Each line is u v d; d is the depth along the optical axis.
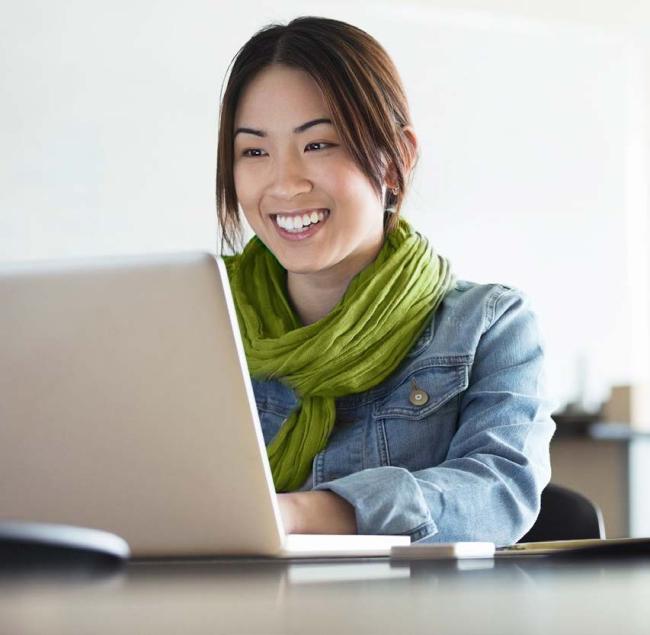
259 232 1.90
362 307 1.86
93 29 4.52
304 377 1.85
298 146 1.83
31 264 1.09
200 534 1.12
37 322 1.10
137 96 4.57
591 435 4.62
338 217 1.84
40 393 1.11
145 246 4.57
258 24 4.70
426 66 5.02
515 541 1.61
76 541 0.76
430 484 1.52
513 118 5.16
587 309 5.26
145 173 4.57
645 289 5.37
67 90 4.49
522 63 5.18
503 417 1.77
